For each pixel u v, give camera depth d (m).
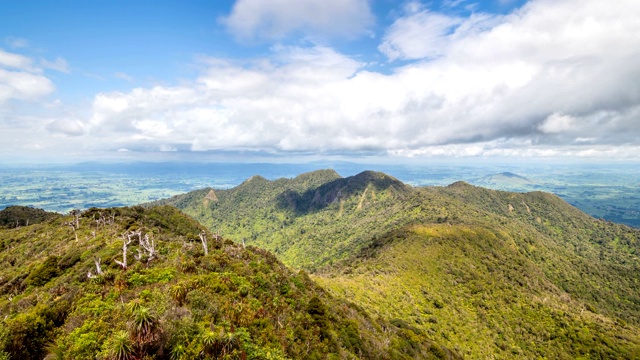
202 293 32.81
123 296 32.59
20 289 44.81
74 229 73.00
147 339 23.42
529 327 86.94
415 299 90.19
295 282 54.47
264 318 34.38
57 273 46.56
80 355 23.84
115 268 41.16
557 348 80.00
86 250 52.97
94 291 33.81
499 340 81.19
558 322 88.75
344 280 92.75
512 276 114.44
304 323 40.28
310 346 36.28
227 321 29.48
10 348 23.98
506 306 95.31
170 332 24.70
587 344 79.94
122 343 22.39
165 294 32.09
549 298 104.69
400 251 120.81
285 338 34.25
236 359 25.03
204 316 28.69
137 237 57.03
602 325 88.31
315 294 55.06
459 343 76.31
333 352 38.25
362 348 43.72
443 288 99.62
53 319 28.14
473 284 103.56
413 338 60.53
